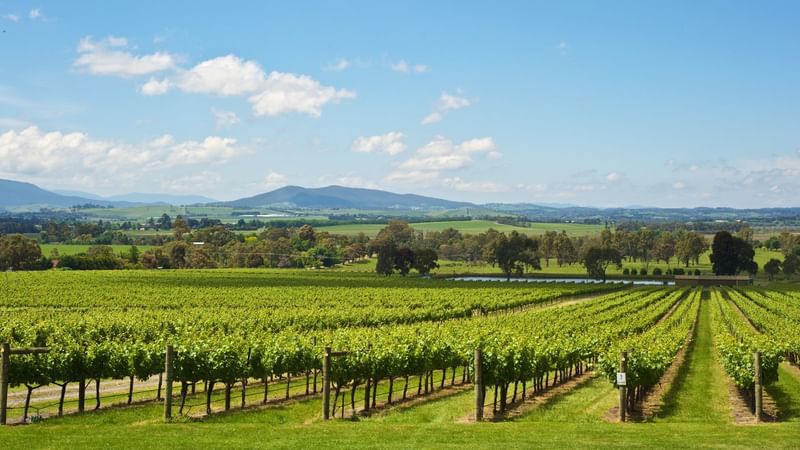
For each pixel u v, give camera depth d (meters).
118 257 159.00
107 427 18.66
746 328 47.66
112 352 25.80
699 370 36.34
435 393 30.41
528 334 36.06
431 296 83.69
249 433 17.84
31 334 37.16
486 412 25.23
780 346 30.53
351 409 25.86
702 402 26.86
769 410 25.12
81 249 193.62
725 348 29.98
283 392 30.73
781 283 142.62
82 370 24.58
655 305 75.94
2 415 19.36
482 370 24.19
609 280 156.50
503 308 79.00
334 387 25.05
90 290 84.75
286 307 69.06
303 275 136.75
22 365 22.81
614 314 59.81
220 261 182.25
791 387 30.48
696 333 57.84
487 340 30.16
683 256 196.62
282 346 28.20
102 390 30.80
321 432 18.08
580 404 26.53
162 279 109.81
